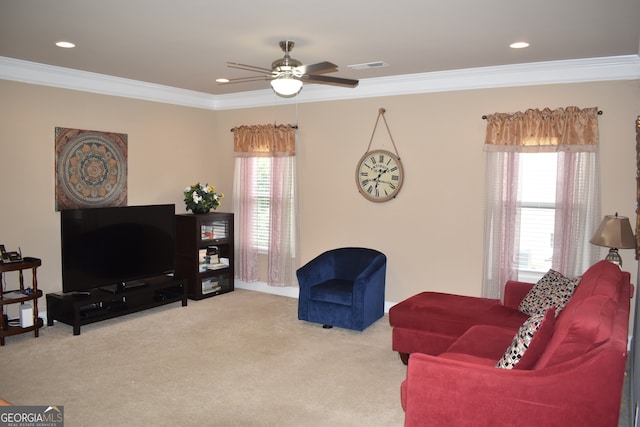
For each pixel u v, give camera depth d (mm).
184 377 3625
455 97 4934
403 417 3057
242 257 6406
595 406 2006
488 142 4668
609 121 4246
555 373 2064
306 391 3416
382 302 5137
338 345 4344
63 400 3232
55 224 4906
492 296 4734
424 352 3691
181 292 5707
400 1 2812
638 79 4129
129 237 5152
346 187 5660
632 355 3777
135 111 5625
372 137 5438
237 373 3709
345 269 5285
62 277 4633
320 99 5738
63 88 4898
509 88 4660
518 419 2133
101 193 5289
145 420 2988
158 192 5941
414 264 5273
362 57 4230
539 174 4637
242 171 6328
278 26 3334
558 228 4414
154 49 4012
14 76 4500
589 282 2678
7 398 3248
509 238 4613
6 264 4184
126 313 4945
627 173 4211
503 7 2896
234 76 5172
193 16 3135
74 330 4508
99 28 3416
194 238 5816
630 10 2918
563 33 3438
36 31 3506
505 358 2426
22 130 4598
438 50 3967
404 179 5270
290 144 5891
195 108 6379
